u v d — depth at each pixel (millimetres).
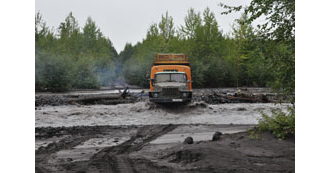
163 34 48062
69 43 57125
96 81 42062
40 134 8797
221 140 7016
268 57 5926
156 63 17953
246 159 4949
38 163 5328
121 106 17797
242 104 19078
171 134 8875
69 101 19531
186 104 16375
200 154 5141
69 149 6746
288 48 5809
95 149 6746
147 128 10188
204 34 47875
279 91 6121
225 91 32844
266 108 16484
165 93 15656
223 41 50500
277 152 5492
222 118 12781
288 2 5520
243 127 10070
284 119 7203
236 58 46531
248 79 46625
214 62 46688
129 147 6965
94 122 12055
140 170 4645
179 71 16938
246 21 6066
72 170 4773
